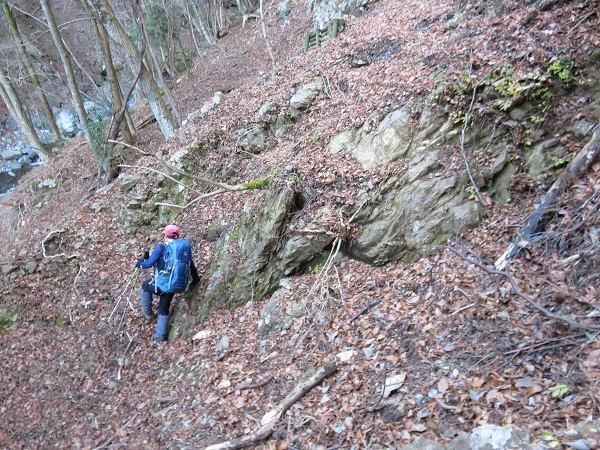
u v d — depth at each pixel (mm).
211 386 5039
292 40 15820
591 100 4883
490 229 4879
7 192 19641
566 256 3996
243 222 6719
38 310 7953
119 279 7680
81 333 7105
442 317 4262
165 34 17016
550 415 2918
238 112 9078
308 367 4598
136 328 6629
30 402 6387
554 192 4508
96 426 5430
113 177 11680
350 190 6047
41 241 8711
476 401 3289
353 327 4797
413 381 3770
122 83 22391
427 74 6469
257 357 5184
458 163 5434
